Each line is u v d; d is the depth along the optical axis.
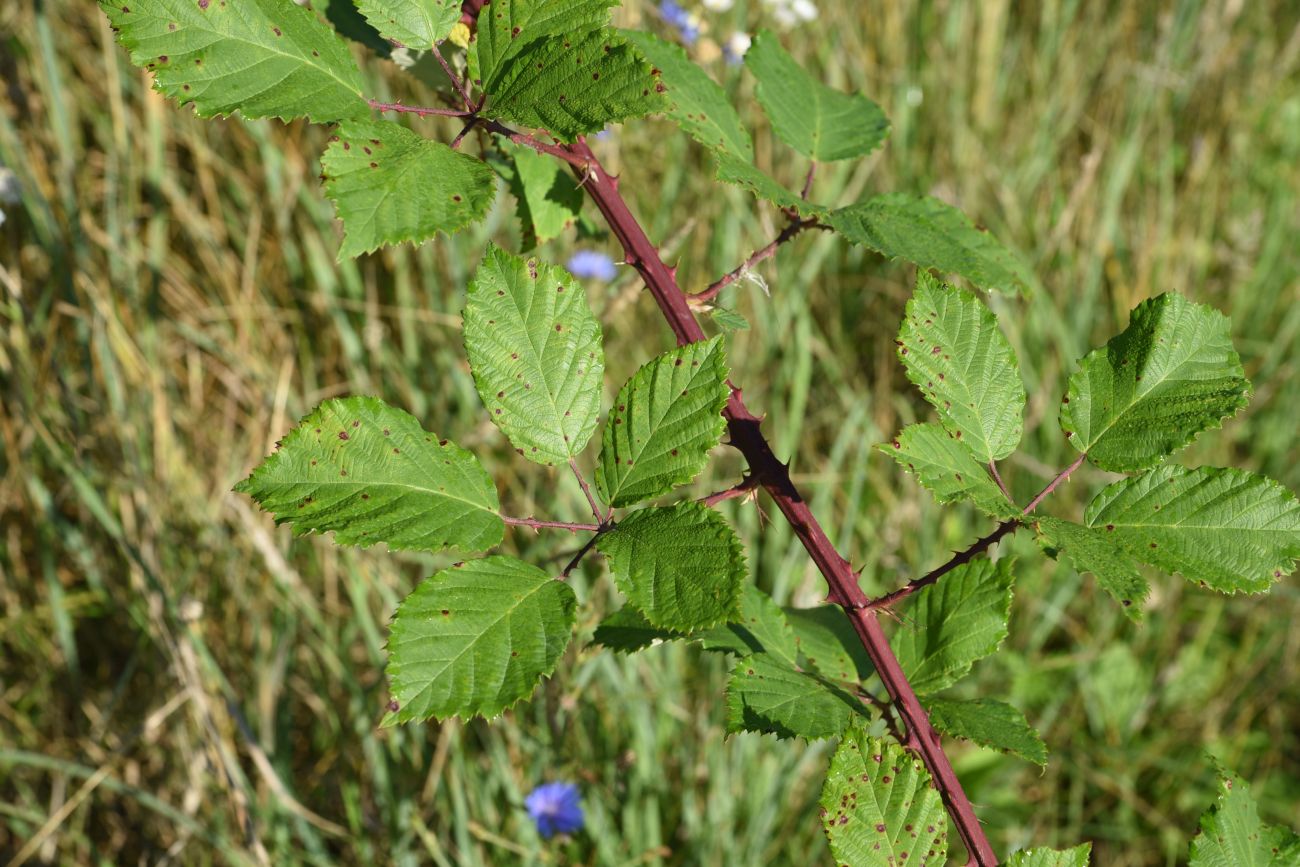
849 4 2.02
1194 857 0.78
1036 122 2.21
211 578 1.48
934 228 0.83
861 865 0.75
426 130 1.53
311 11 0.76
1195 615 1.96
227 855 1.31
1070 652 1.91
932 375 0.78
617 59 0.74
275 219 1.63
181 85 0.73
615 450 0.76
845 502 1.82
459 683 0.72
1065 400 0.79
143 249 1.59
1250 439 2.15
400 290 1.56
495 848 1.36
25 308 1.28
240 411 1.61
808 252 1.79
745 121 1.74
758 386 1.74
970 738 0.77
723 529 0.73
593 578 1.16
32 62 1.53
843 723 0.77
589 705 1.41
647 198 1.70
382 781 1.36
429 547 0.74
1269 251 2.31
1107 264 2.17
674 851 1.47
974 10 2.17
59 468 1.49
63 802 1.45
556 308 0.77
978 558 0.82
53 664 1.53
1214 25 2.36
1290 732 1.90
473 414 1.55
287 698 1.46
